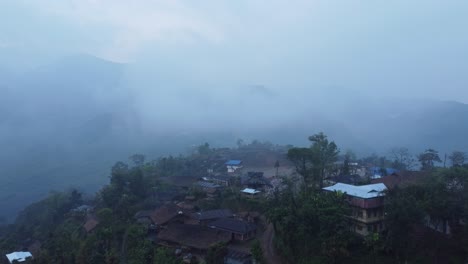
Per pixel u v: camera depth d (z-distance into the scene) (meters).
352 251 47.97
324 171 74.62
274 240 58.12
